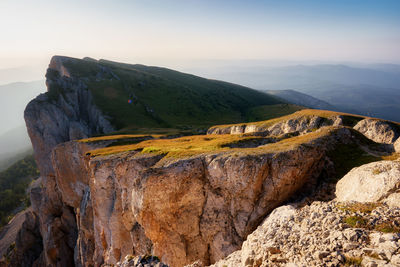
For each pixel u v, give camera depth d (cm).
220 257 2425
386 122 4150
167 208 2556
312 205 1562
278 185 2344
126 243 3609
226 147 3344
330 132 3222
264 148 2764
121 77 19550
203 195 2611
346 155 2794
